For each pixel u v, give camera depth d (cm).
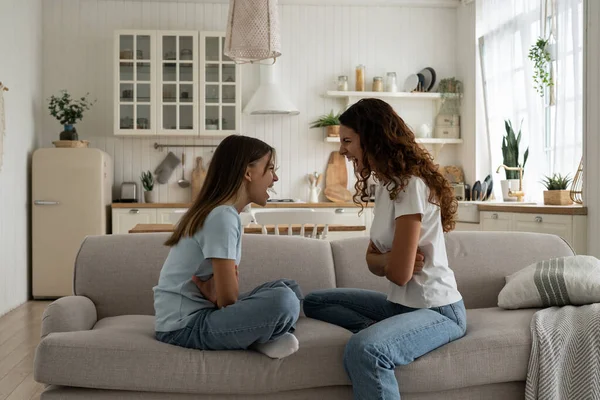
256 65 669
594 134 403
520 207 468
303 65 672
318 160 675
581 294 240
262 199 222
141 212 611
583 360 210
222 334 200
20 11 561
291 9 671
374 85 661
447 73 683
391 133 214
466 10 658
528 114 539
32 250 586
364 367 191
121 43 621
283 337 201
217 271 202
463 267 286
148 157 660
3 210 509
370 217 627
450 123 669
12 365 346
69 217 584
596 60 401
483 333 219
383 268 219
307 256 277
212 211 207
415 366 204
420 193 210
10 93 529
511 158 566
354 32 676
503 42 580
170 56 627
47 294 582
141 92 624
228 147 216
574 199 450
